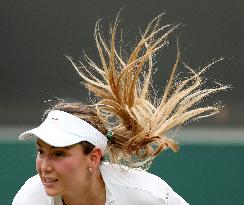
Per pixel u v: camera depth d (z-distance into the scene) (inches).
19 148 626.5
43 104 722.2
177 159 620.4
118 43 713.0
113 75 353.7
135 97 355.9
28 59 732.7
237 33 713.0
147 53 355.9
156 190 351.6
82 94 719.1
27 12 732.7
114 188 349.4
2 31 741.3
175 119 358.0
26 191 358.0
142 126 352.8
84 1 723.4
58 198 350.9
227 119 693.9
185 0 716.0
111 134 350.6
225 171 617.9
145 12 716.0
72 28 723.4
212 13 715.4
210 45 712.4
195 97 386.6
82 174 337.1
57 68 724.7
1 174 622.5
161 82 699.4
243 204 613.0
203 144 622.5
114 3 719.7
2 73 739.4
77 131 333.4
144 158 364.5
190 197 617.0
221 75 708.7
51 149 327.3
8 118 716.0
